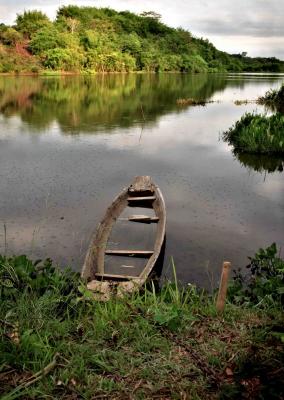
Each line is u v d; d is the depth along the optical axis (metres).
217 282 4.12
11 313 2.62
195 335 2.66
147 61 54.16
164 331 2.69
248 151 10.21
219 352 2.44
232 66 83.12
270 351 2.42
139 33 63.94
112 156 9.23
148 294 3.42
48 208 5.95
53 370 2.24
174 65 59.59
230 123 14.35
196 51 70.44
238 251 4.86
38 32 42.16
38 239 4.93
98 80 33.78
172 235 5.23
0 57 38.34
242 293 3.45
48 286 3.12
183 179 7.73
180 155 9.61
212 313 2.93
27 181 7.21
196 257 4.69
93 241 4.30
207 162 9.12
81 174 7.75
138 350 2.48
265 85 36.47
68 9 58.16
